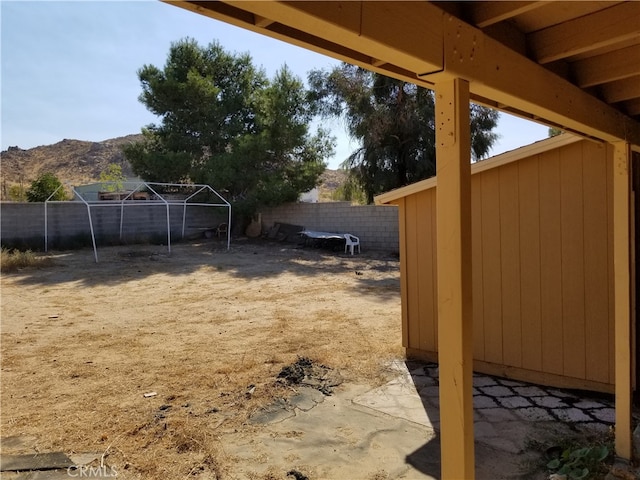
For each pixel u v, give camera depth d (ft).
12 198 75.87
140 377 14.70
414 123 44.60
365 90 45.73
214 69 55.57
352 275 35.53
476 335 14.93
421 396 12.89
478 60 4.79
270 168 54.49
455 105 4.63
